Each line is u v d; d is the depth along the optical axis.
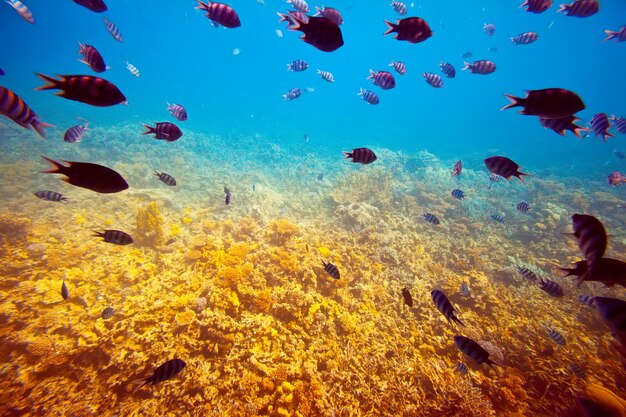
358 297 7.32
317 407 4.59
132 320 5.36
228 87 121.88
